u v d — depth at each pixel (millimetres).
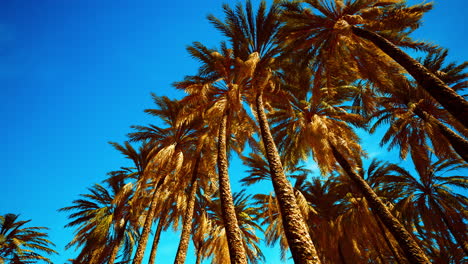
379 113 17000
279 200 7500
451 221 16578
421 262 9539
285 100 13047
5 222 21906
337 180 20500
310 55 12477
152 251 14102
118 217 17578
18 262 21516
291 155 17656
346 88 15695
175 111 15602
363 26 11391
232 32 12602
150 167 13180
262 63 12383
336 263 17516
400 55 8984
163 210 16328
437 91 7734
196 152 13516
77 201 18906
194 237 20531
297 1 11859
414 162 17094
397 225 10984
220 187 9289
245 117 13320
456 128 13797
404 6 10820
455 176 16984
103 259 17766
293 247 6109
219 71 11969
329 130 14938
